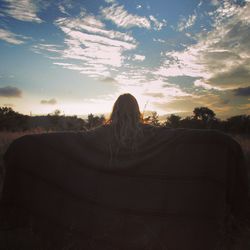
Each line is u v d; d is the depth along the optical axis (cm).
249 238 437
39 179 460
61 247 427
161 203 428
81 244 427
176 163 429
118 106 452
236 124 2933
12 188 469
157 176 430
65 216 448
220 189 428
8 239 425
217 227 425
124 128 442
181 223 425
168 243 424
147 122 480
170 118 2752
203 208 425
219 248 423
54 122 2388
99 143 448
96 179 441
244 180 445
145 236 426
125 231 430
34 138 466
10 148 470
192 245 423
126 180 434
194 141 431
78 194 445
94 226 438
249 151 1070
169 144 432
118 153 439
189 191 425
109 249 426
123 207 433
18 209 468
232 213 460
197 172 427
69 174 450
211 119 2942
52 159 457
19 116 2922
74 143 455
